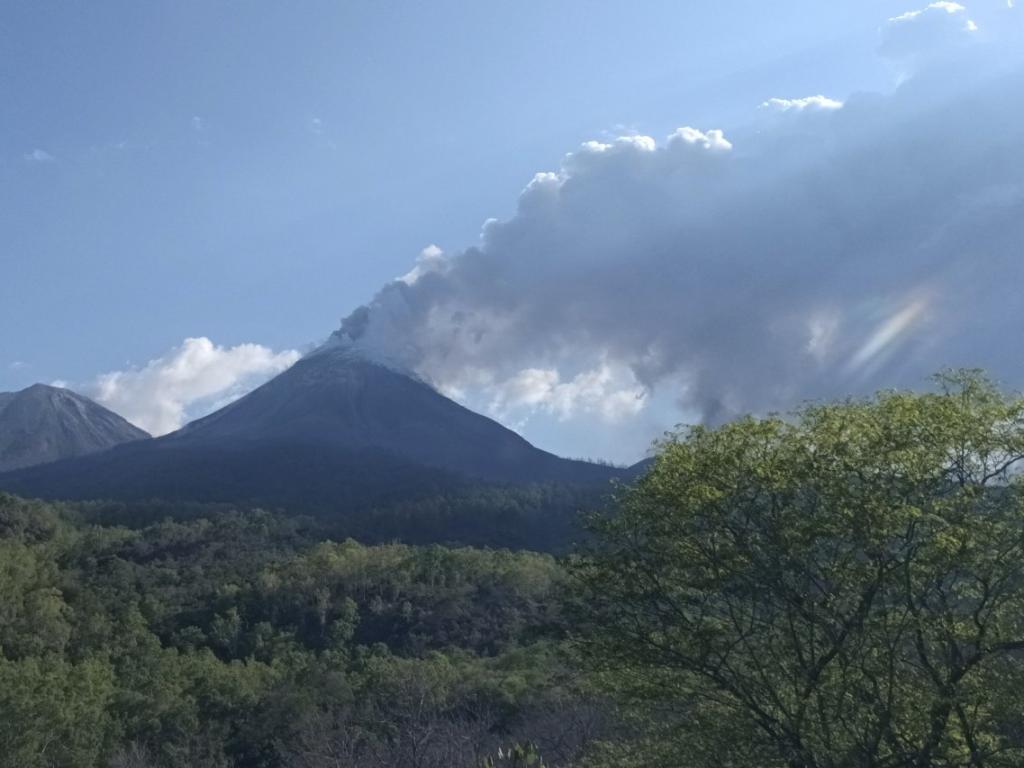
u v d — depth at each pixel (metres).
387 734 33.06
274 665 51.25
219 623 59.91
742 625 13.48
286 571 68.88
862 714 12.30
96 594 65.25
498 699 34.41
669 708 14.34
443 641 56.81
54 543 77.69
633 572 13.79
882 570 11.98
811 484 12.41
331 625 60.66
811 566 12.55
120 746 38.00
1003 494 12.23
